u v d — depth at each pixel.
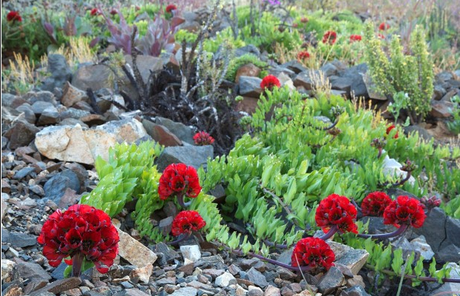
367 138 4.71
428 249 3.51
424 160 4.91
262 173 3.79
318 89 6.57
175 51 7.66
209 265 2.97
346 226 2.97
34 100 5.53
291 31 10.16
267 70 7.13
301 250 2.84
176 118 5.46
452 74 8.22
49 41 8.51
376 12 12.32
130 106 5.73
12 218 3.27
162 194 3.27
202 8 11.09
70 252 2.37
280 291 2.76
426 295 3.14
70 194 3.66
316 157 4.38
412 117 6.79
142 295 2.49
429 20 10.86
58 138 4.26
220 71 5.84
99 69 6.29
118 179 3.30
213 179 3.73
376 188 4.08
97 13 9.41
